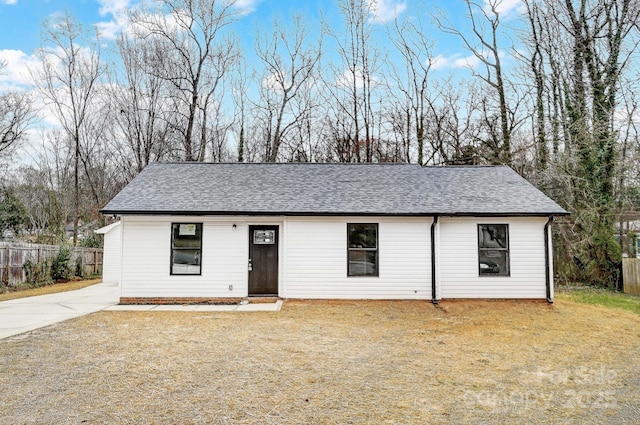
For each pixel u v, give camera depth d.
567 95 19.77
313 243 12.98
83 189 33.44
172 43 27.75
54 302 13.05
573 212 17.72
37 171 34.62
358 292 12.91
